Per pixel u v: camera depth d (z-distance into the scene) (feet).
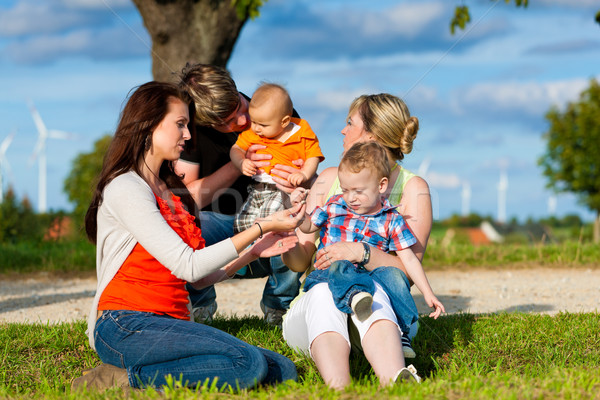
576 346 13.03
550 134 90.79
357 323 10.20
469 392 9.13
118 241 10.48
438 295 22.72
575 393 8.87
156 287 10.60
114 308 10.43
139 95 10.95
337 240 11.82
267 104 14.52
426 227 12.25
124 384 10.37
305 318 10.82
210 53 31.86
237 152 15.11
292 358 12.20
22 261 30.66
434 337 13.85
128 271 10.50
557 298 21.71
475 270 29.25
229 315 18.90
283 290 14.55
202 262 10.34
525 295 22.50
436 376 10.75
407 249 11.57
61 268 29.81
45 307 21.12
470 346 13.25
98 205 10.89
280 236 12.11
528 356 12.57
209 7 31.30
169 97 11.07
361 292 9.89
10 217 40.68
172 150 11.10
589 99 88.84
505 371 11.78
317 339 10.07
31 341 13.73
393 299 10.69
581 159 87.45
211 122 14.61
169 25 31.19
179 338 9.98
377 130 12.28
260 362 10.09
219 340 10.07
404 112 12.33
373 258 11.24
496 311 18.88
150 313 10.49
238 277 15.03
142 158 11.05
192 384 10.05
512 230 80.64
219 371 10.00
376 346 9.91
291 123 15.39
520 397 8.89
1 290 24.95
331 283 10.36
